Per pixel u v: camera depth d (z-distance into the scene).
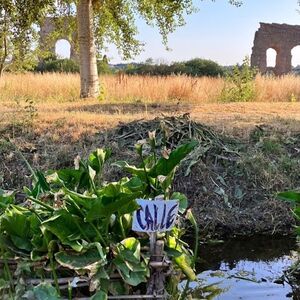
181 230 3.83
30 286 3.03
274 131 7.56
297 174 6.56
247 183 6.45
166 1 13.01
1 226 3.11
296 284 4.51
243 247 5.54
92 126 7.56
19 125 7.47
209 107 10.39
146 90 13.90
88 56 13.06
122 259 3.04
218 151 6.74
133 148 6.71
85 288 3.11
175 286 3.38
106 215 3.03
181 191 6.27
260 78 14.59
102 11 14.45
